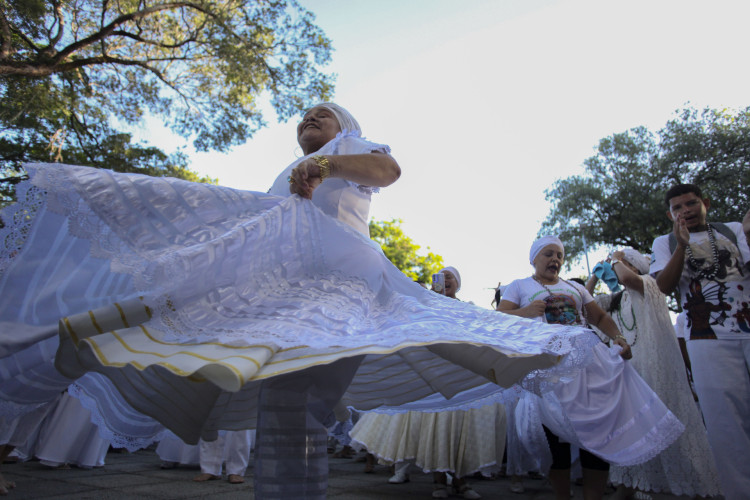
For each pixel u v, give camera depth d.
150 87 13.84
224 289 1.38
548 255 3.63
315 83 14.70
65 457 4.43
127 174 1.43
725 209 21.47
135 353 1.16
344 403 2.18
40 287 1.39
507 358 1.59
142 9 12.42
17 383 1.45
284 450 1.39
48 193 1.28
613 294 4.52
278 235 1.58
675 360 3.98
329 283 1.61
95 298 1.42
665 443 2.93
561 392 3.03
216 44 13.29
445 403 2.14
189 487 3.82
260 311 1.38
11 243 1.35
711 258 3.21
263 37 14.09
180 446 4.86
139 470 4.69
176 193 1.48
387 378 2.06
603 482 3.08
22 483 3.59
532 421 3.15
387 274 1.86
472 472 3.98
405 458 4.21
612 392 3.08
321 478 1.45
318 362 1.13
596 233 24.27
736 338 3.01
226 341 1.18
